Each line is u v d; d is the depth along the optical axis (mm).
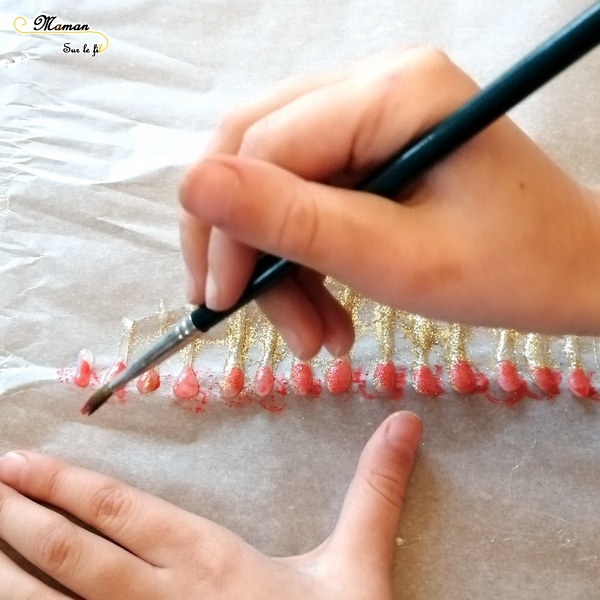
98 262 246
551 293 159
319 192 139
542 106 260
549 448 222
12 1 284
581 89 263
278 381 233
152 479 222
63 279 244
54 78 272
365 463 217
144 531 208
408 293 152
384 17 286
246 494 220
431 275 149
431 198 152
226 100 271
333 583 201
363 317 241
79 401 231
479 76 270
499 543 212
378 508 210
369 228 141
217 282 163
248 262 160
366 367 235
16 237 247
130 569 202
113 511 210
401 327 239
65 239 248
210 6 287
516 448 223
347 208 139
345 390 232
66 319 240
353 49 280
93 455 225
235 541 207
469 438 224
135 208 252
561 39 116
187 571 202
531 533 213
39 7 283
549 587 207
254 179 130
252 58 279
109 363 236
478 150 149
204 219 131
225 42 281
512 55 273
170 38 281
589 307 164
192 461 224
